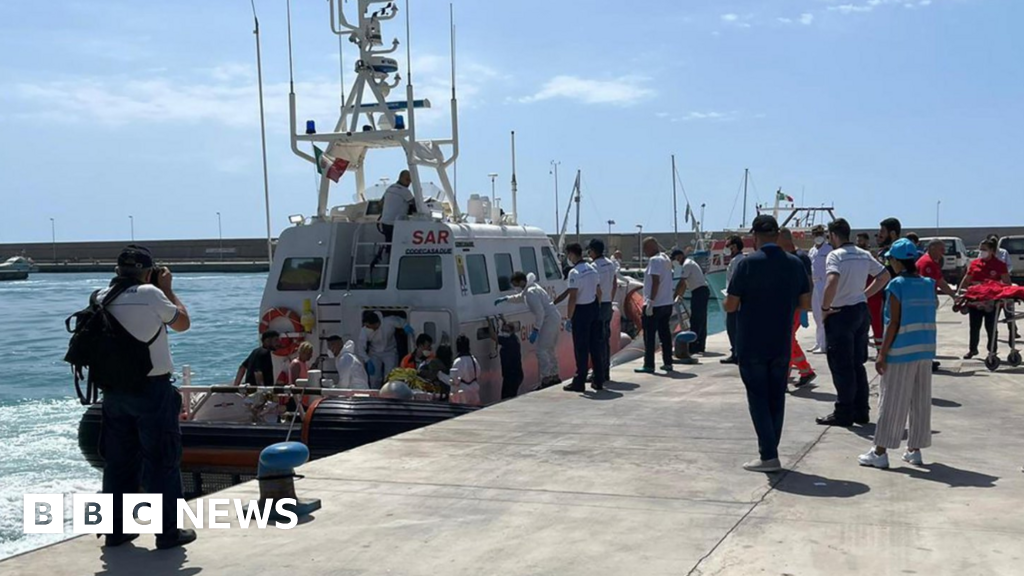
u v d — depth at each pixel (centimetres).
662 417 908
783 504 590
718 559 489
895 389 672
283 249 1166
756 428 674
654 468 694
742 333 676
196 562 507
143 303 521
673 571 473
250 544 535
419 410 907
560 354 1403
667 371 1258
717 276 3472
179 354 2662
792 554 493
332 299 1136
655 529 543
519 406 977
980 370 1195
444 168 1270
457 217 1272
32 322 3959
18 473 1169
